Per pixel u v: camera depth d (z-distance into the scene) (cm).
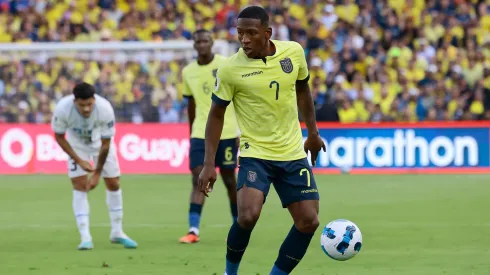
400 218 4216
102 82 7219
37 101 7188
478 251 3181
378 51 8206
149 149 6938
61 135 3203
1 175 6850
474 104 7588
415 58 8050
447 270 2775
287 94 2252
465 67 7869
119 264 2914
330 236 2403
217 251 3212
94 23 8844
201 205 3494
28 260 3023
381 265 2877
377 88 7831
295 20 8519
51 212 4597
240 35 2212
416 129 6831
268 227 3900
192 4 8994
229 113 3512
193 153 3494
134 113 7206
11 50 7106
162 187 5891
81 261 2986
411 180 6272
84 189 3303
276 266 2291
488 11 8669
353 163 6875
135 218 4328
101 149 3191
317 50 8319
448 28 8456
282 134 2262
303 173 2256
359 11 8650
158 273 2734
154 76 7225
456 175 6650
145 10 8981
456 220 4128
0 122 7156
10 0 9062
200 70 3531
